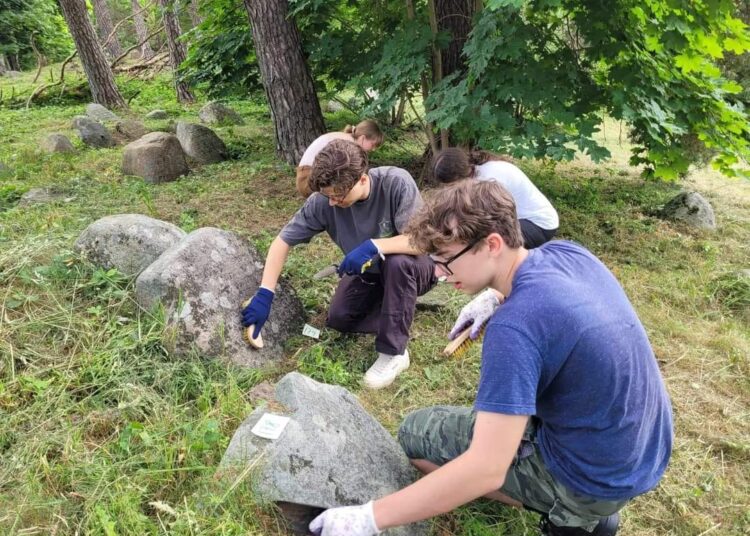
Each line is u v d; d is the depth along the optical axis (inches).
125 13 1143.0
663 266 156.7
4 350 93.3
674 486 83.6
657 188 226.4
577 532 64.2
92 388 89.6
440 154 113.7
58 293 107.1
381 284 107.7
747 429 96.7
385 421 95.0
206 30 267.4
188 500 69.8
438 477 52.7
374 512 56.7
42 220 156.6
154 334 97.7
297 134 231.3
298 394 76.9
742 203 215.8
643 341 52.4
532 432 62.7
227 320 102.6
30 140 283.1
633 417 52.1
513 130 159.3
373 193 97.9
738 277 144.4
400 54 179.3
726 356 117.3
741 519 79.0
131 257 112.7
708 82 167.2
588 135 154.5
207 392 88.5
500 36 156.2
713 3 137.3
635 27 166.6
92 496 69.5
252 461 68.6
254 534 65.9
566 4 163.6
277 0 214.7
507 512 76.3
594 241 172.9
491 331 49.4
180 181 210.2
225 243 110.9
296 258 144.9
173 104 446.3
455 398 101.1
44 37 789.2
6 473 73.8
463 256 51.6
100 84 398.0
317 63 231.6
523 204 118.9
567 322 47.7
